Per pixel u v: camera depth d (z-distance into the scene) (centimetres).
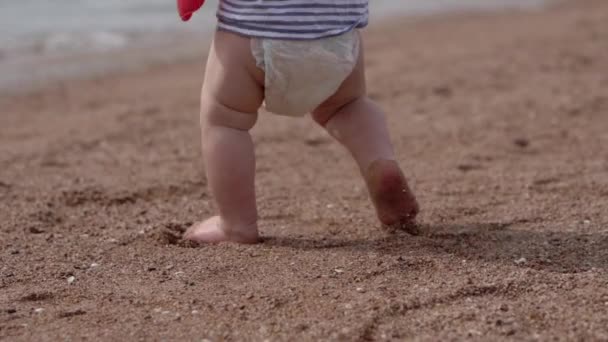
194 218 619
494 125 925
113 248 542
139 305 446
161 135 929
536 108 999
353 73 534
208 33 1733
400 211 547
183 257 517
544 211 606
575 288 457
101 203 665
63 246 550
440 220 592
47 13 1888
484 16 1967
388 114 996
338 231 571
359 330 408
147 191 696
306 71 500
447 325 413
